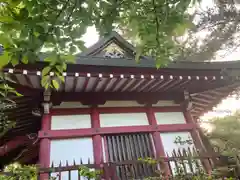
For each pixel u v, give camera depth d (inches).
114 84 208.1
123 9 80.5
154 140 215.0
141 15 81.4
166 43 85.8
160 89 236.2
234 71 222.1
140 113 232.7
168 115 241.0
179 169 190.2
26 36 62.9
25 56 66.0
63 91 210.5
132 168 191.0
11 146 245.6
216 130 381.1
